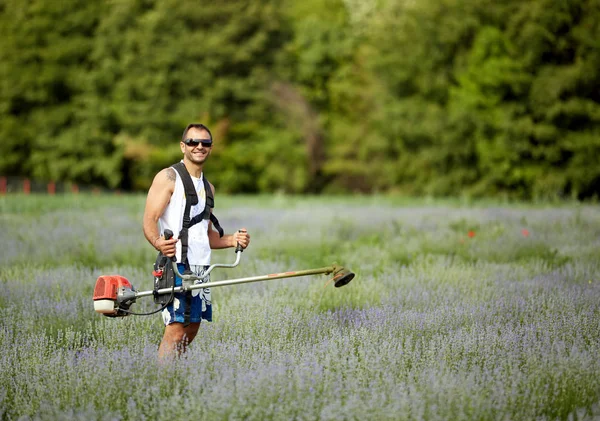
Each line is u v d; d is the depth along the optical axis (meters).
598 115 80.38
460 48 91.88
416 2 97.12
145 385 9.75
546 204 55.06
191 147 10.73
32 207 49.22
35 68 107.50
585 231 30.45
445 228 32.22
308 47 106.56
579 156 81.19
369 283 17.66
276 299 15.23
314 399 9.00
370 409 8.56
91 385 9.63
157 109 101.69
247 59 103.06
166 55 100.00
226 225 36.56
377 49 102.75
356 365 10.41
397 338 11.91
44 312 14.33
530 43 81.88
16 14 108.50
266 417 8.66
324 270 10.68
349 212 45.59
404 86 98.88
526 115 83.88
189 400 9.11
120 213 44.47
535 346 10.96
